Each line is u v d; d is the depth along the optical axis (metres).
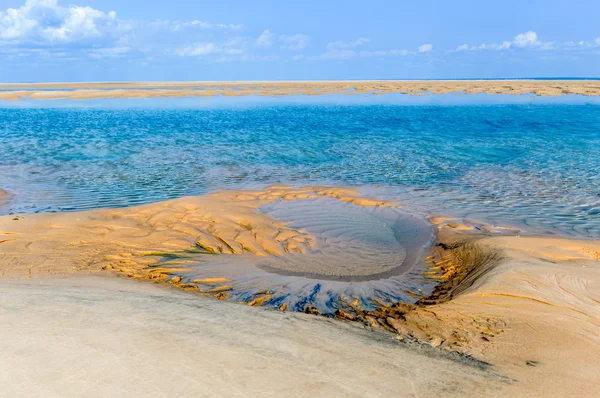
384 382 4.76
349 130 30.42
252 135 28.33
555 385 4.87
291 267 9.27
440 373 5.04
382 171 18.59
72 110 45.31
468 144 24.64
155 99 61.41
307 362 5.07
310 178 17.50
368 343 5.80
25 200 14.34
